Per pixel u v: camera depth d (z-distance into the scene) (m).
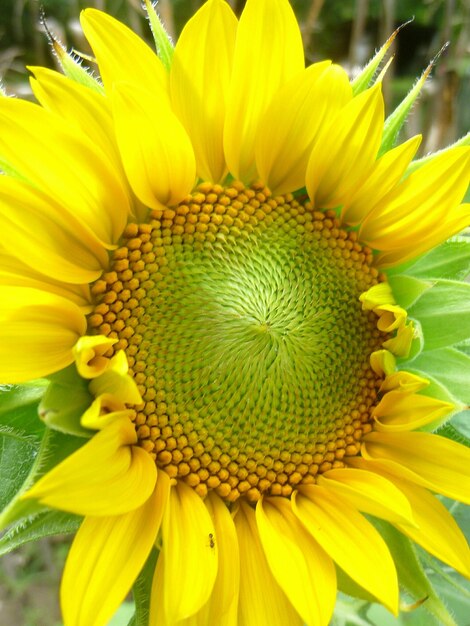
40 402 0.22
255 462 0.24
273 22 0.24
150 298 0.24
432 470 0.24
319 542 0.22
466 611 0.33
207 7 0.24
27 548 0.53
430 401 0.24
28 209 0.22
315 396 0.25
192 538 0.22
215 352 0.24
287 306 0.25
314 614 0.21
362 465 0.25
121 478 0.21
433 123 0.44
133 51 0.23
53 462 0.21
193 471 0.24
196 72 0.24
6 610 0.55
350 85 0.25
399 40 0.64
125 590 0.20
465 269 0.27
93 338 0.20
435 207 0.26
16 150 0.21
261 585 0.23
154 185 0.25
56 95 0.22
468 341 0.26
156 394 0.24
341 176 0.26
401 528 0.23
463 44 0.44
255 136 0.26
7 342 0.21
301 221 0.26
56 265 0.22
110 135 0.23
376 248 0.27
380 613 0.34
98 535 0.21
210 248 0.25
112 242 0.24
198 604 0.20
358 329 0.26
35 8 0.47
